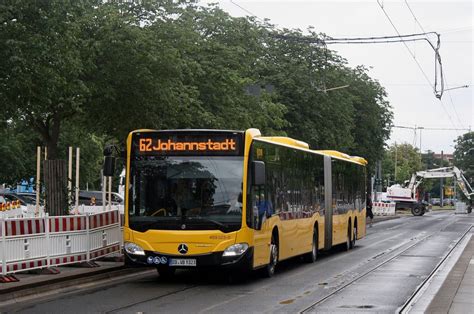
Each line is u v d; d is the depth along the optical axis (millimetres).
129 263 18188
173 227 17938
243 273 21469
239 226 17859
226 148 18266
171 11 29297
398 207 88000
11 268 17453
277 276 20891
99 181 78375
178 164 18312
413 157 151500
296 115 50938
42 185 29781
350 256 28688
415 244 36406
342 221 30594
